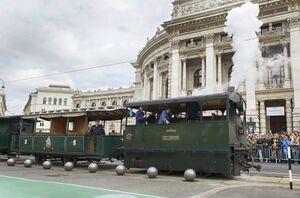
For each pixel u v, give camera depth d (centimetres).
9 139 2436
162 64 4972
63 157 2003
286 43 3497
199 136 1405
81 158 1927
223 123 1355
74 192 959
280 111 3438
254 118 3434
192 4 4331
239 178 1359
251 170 1653
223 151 1328
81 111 1931
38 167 1883
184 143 1441
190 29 4262
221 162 1325
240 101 1533
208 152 1365
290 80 3406
